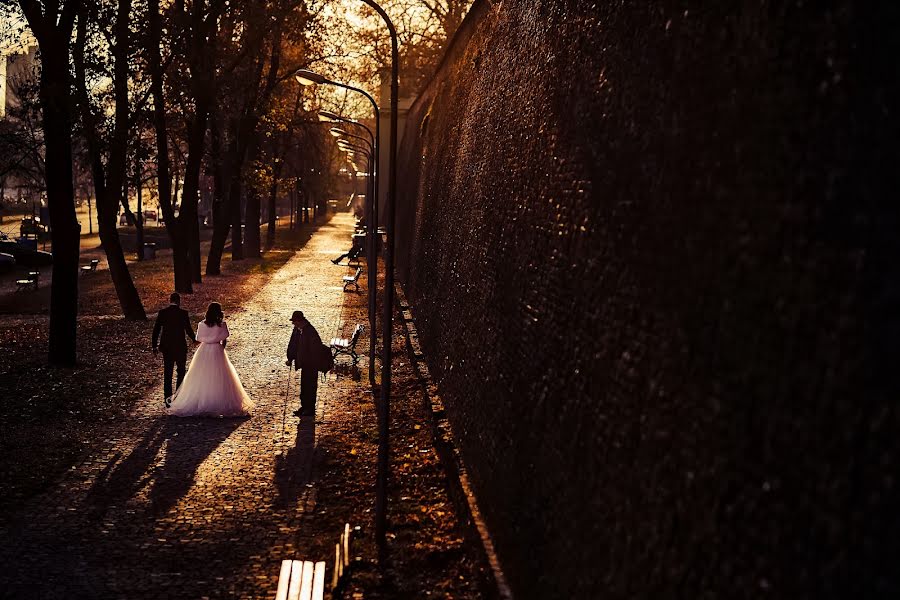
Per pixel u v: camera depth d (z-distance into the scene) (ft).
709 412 14.74
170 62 85.56
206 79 92.38
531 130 33.76
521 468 26.68
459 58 71.61
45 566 28.58
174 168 128.26
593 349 21.68
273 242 208.54
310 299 107.14
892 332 10.53
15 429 45.19
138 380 57.98
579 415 21.88
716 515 13.97
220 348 49.32
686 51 18.17
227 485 37.24
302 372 49.78
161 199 105.60
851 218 11.57
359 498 36.06
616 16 24.02
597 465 19.90
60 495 35.50
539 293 28.19
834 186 12.02
